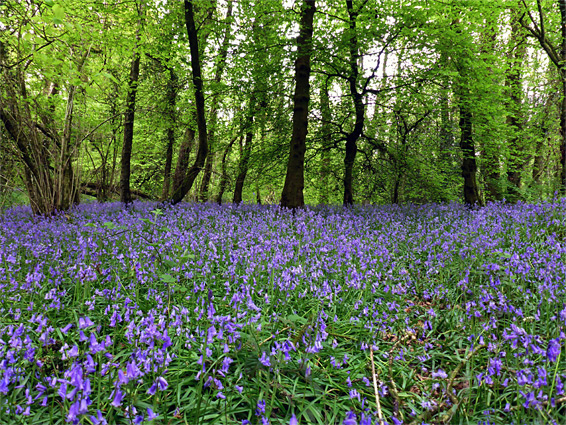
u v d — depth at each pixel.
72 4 8.10
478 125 12.85
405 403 2.91
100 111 13.55
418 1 10.39
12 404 2.46
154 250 5.13
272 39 12.34
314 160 15.33
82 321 2.34
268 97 13.27
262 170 14.65
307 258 5.39
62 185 10.49
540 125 17.02
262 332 3.71
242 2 11.66
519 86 15.98
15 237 6.33
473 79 11.57
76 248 5.48
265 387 2.87
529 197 12.79
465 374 3.07
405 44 12.04
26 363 2.99
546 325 3.80
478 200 12.76
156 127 15.34
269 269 5.07
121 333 3.52
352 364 3.48
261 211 9.92
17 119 9.15
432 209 10.62
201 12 12.38
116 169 20.62
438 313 4.46
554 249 5.57
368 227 7.91
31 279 3.96
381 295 4.94
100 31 8.27
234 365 3.22
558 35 14.37
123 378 2.04
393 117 14.70
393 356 3.60
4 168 9.89
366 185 15.98
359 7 11.61
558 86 15.81
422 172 14.09
